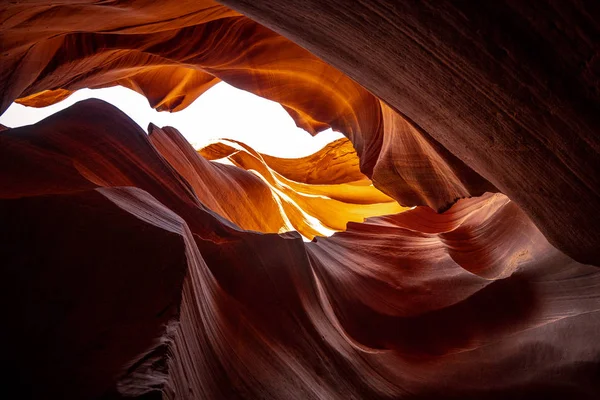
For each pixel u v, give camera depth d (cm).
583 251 350
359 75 381
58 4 443
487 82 251
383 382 573
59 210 351
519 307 614
